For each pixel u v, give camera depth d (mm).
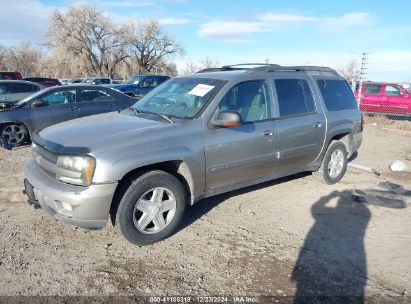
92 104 9281
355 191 5676
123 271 3389
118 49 56719
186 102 4410
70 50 52906
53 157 3602
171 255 3684
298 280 3311
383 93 16141
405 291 3197
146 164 3588
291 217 4656
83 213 3387
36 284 3152
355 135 6137
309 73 5621
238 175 4500
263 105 4754
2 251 3646
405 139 10695
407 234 4262
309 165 5559
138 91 19578
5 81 11461
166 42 59719
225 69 5457
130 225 3631
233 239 4043
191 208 4848
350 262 3629
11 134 8430
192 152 3922
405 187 6008
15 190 5312
